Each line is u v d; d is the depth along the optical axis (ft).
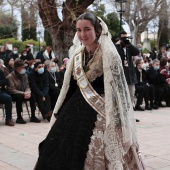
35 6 34.88
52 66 27.61
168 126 24.35
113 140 9.04
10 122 24.02
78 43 10.18
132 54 23.75
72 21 33.91
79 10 35.86
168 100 34.81
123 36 23.48
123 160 9.37
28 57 45.34
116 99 9.12
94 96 9.36
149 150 17.74
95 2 38.29
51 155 9.36
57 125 9.68
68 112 9.64
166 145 18.84
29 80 25.82
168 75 35.47
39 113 29.07
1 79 24.47
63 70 29.17
